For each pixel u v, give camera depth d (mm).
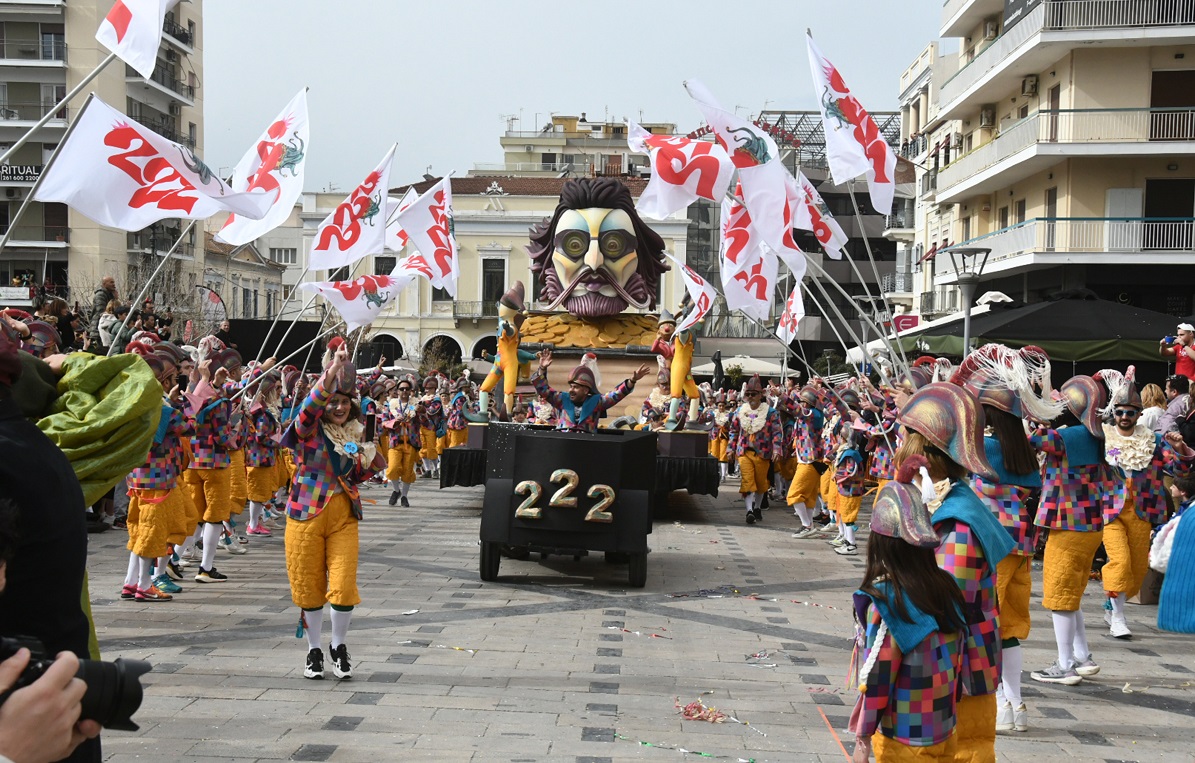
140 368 3576
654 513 17141
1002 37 30859
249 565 11570
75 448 3338
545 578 11039
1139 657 8344
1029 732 6367
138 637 8016
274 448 13609
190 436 10305
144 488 9203
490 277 55781
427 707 6395
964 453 4488
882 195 10492
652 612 9469
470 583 10641
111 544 12789
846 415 13555
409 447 17891
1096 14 27859
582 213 18250
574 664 7527
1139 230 27812
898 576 4031
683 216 52500
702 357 49125
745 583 11078
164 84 48000
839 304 56312
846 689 7062
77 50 43531
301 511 6809
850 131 10344
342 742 5711
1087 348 15680
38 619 2799
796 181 12219
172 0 6988
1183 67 28391
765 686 7102
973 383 6438
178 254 45875
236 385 12055
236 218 9711
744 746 5852
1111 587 8828
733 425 17359
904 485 4164
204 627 8391
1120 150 27688
